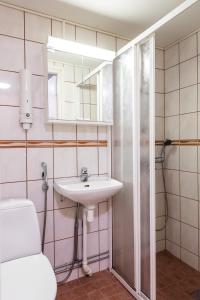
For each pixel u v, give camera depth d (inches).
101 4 60.9
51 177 66.7
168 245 89.4
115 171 73.9
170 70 86.7
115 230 74.2
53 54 63.9
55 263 68.0
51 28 65.7
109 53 72.0
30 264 48.3
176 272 75.6
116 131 72.8
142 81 60.9
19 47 61.5
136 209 62.7
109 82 72.8
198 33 75.0
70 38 68.8
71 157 69.7
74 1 59.5
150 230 58.5
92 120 70.0
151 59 57.0
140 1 59.8
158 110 88.1
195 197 77.6
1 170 59.9
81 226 71.9
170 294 64.4
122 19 68.1
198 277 72.7
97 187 60.7
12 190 61.3
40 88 64.4
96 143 73.9
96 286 67.9
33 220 53.9
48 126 65.9
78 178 70.7
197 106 76.2
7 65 60.1
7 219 51.3
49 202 66.6
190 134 79.0
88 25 71.0
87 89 69.2
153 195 57.6
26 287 40.2
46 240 66.5
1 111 59.6
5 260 49.9
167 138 88.4
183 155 82.0
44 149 65.4
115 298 63.1
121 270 70.9
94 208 68.5
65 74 65.6
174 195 86.3
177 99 83.9
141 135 61.8
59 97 64.6
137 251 62.9
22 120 59.8
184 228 82.0
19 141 61.9
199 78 75.2
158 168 88.8
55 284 41.4
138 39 60.0
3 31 59.7
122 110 68.9
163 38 80.6
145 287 61.2
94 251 74.8
